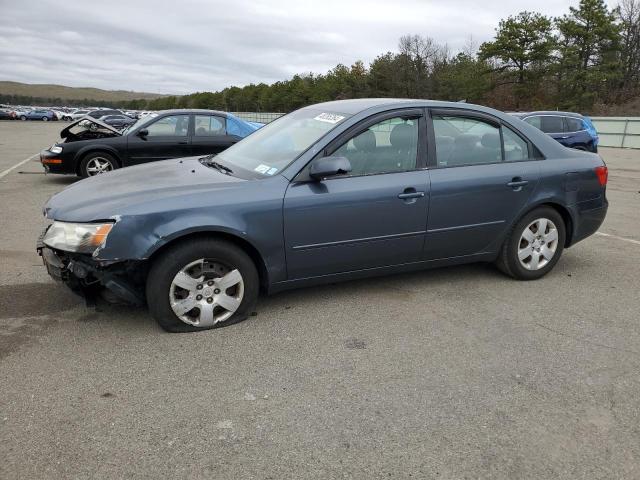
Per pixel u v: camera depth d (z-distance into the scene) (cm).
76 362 321
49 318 380
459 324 390
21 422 263
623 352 353
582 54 4616
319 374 316
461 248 447
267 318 391
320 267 395
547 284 479
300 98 7188
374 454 248
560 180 474
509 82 4884
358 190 391
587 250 600
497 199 446
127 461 239
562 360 340
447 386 307
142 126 977
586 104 4562
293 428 265
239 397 291
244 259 367
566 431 270
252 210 360
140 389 295
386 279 481
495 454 251
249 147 455
